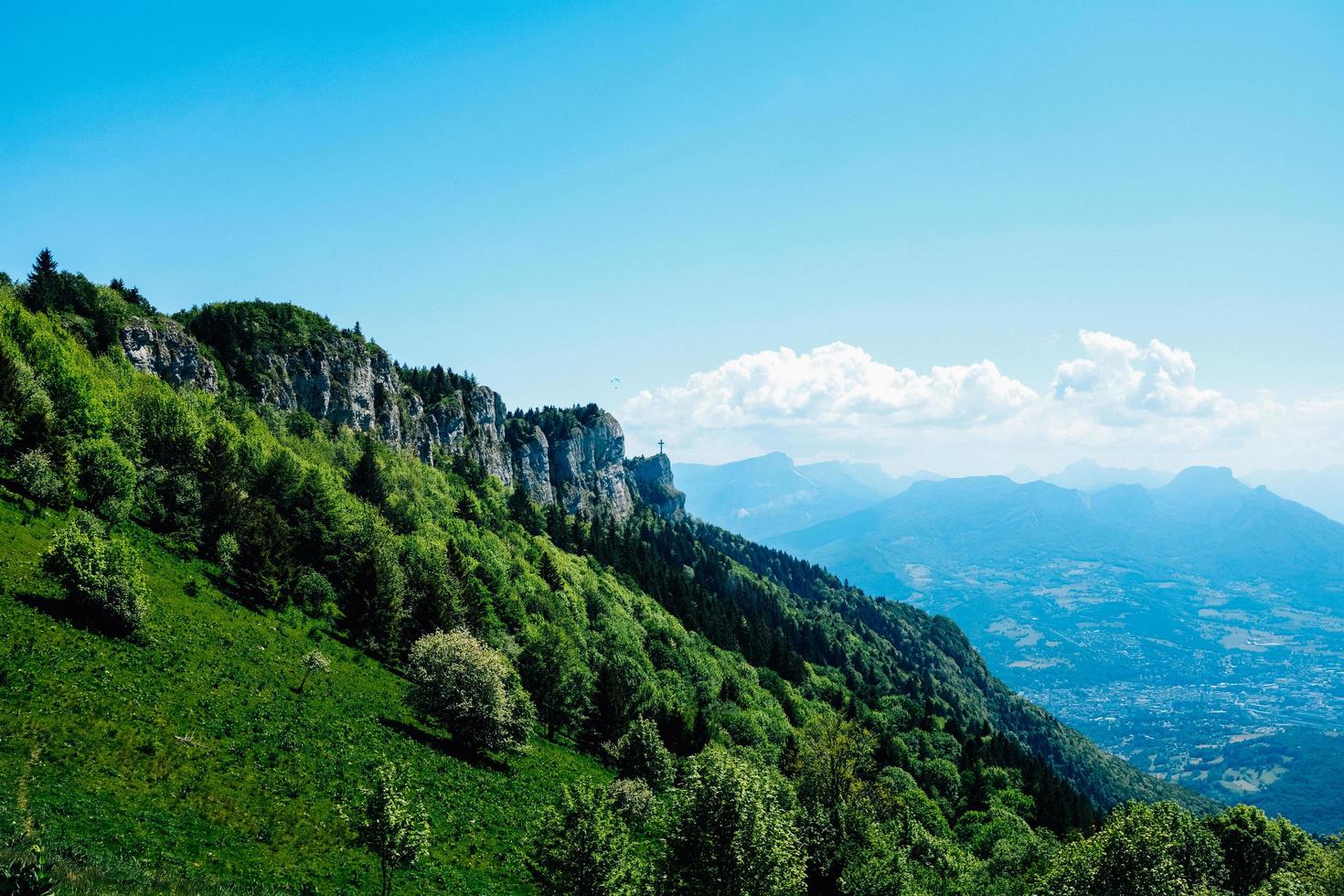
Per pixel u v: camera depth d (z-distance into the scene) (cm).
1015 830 10044
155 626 5844
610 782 7575
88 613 5241
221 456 9788
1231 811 7350
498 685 6762
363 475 14375
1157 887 4838
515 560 15612
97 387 10069
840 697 19600
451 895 3938
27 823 2778
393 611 8900
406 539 12031
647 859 4244
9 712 3719
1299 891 5381
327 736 5388
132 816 3331
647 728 7656
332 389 19875
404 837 3447
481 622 10281
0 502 6375
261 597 7969
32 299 12425
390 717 6588
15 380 7556
